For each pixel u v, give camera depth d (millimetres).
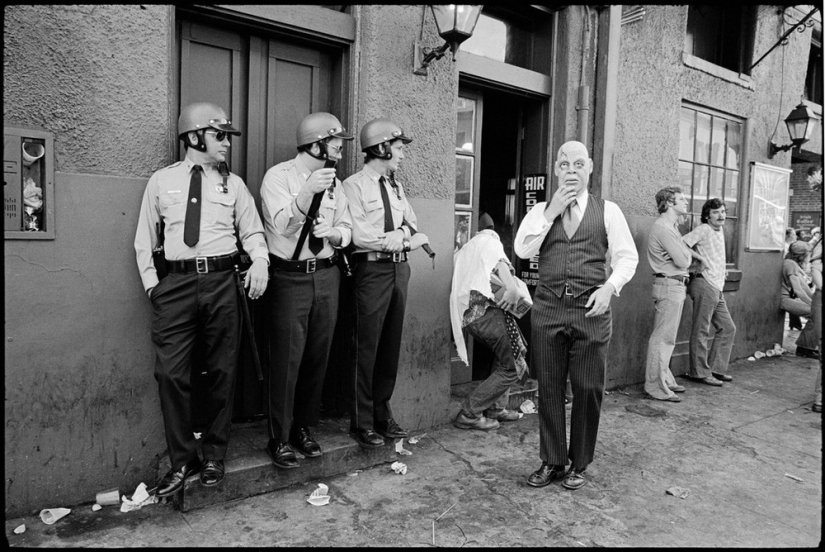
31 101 2412
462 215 4336
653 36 4980
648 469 3346
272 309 2814
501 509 2785
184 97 2971
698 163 5789
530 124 4625
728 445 3766
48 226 2467
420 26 3525
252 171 3203
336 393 3525
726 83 5789
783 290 6805
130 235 2680
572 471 3062
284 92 3289
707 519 2787
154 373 2594
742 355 6340
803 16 6516
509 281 3539
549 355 2973
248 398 3334
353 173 3365
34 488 2516
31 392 2475
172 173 2605
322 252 2863
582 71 4500
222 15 2910
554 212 2857
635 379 5141
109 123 2596
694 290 5230
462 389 4273
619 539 2564
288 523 2566
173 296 2551
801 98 6766
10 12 2344
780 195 6613
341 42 3312
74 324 2561
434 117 3654
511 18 4461
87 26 2516
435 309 3748
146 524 2498
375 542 2443
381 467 3201
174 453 2609
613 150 4695
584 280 2873
